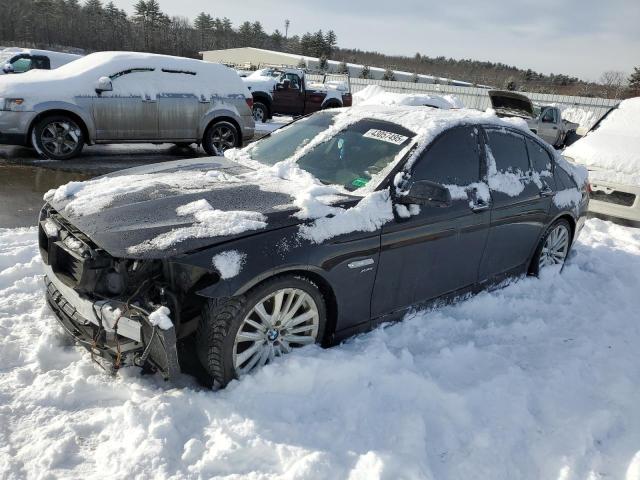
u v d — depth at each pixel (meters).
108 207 2.89
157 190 3.13
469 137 3.84
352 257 3.00
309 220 2.87
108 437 2.41
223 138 9.65
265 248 2.65
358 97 25.27
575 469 2.44
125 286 2.58
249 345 2.83
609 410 2.89
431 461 2.43
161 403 2.55
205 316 2.65
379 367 2.97
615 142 7.21
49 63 15.58
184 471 2.22
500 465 2.44
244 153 4.28
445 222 3.48
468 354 3.30
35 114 7.74
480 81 70.25
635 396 3.06
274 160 3.96
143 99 8.55
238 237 2.63
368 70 64.38
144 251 2.46
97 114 8.23
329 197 3.16
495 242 4.01
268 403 2.62
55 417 2.52
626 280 5.08
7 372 2.84
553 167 4.73
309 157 3.81
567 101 27.19
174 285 2.61
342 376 2.84
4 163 7.70
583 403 2.96
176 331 2.61
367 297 3.21
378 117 3.96
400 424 2.58
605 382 3.20
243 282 2.56
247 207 2.92
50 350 3.02
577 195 4.93
